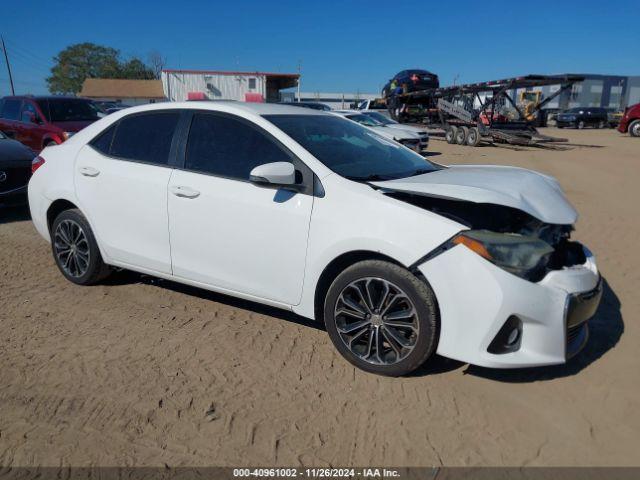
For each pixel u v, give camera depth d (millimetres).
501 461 2555
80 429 2748
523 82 19562
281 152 3527
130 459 2541
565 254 3350
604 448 2650
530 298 2855
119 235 4223
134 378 3215
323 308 3523
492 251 2869
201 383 3174
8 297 4426
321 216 3256
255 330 3861
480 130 21203
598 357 3523
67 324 3932
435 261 2928
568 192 9695
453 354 2975
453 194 3033
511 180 3461
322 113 4316
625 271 5242
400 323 3113
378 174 3549
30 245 6008
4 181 6918
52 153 4746
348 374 3281
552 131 34844
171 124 4055
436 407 2955
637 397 3074
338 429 2771
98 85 58844
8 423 2787
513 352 2934
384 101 28578
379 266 3090
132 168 4105
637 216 7633
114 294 4504
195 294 4520
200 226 3748
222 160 3738
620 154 18000
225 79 42062
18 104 11789
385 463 2535
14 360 3410
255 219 3496
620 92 57969
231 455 2578
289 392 3092
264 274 3547
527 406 2977
